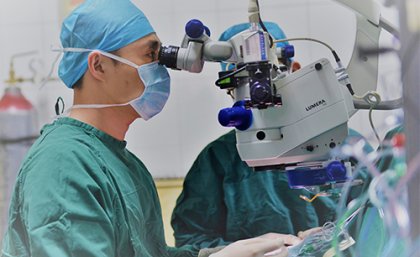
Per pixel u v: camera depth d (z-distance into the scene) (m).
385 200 0.81
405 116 0.77
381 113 1.13
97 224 1.15
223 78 1.16
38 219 1.12
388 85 0.99
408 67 0.76
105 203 1.20
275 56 1.21
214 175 1.87
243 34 1.13
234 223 1.81
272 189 1.81
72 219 1.12
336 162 1.09
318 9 1.88
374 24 1.26
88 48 1.34
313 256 1.23
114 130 1.38
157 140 1.99
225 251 1.19
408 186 0.76
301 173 1.15
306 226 1.75
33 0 2.02
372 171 0.83
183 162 1.98
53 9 2.01
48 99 1.98
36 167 1.19
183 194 1.88
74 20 1.36
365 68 1.30
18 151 1.94
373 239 0.97
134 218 1.30
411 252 0.75
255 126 1.12
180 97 1.98
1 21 2.03
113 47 1.33
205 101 1.97
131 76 1.34
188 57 1.24
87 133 1.31
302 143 1.10
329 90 1.11
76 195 1.15
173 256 1.55
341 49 1.86
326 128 1.10
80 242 1.11
